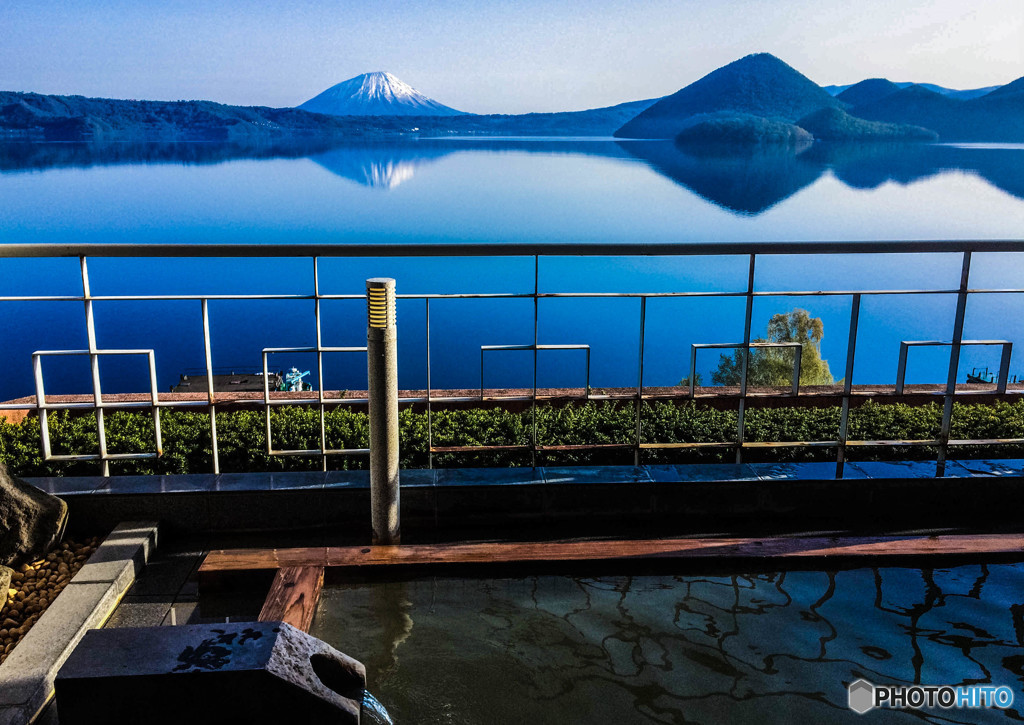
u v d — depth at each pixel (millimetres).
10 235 139000
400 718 2016
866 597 2637
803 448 3684
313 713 1901
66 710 1844
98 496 2998
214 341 83562
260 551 2818
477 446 3299
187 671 1849
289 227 154500
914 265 104188
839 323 79750
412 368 78375
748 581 2752
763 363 34031
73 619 2367
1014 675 2213
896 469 3295
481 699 2098
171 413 4012
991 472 3266
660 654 2312
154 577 2787
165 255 2938
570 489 3156
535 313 3156
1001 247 3156
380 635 2408
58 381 73812
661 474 3240
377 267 108312
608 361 76188
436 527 3162
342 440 3656
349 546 2926
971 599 2627
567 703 2084
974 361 72875
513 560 2758
